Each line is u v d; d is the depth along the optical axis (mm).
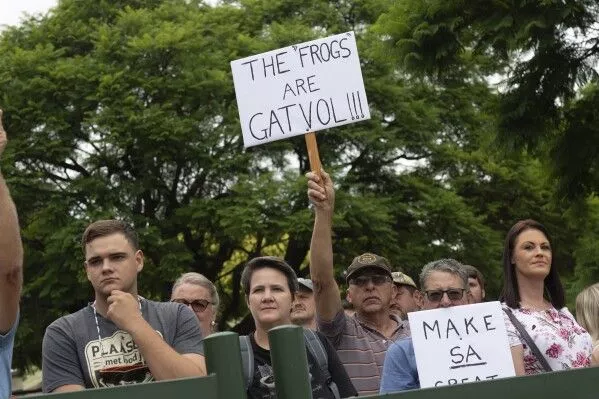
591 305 5152
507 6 10398
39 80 21281
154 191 22391
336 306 5496
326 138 22562
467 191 24031
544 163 11734
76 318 4324
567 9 10164
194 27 22625
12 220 3340
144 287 20562
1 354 3357
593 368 3090
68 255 20031
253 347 4633
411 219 22500
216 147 22188
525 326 4863
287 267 4781
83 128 21906
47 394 2623
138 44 21578
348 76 5402
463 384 3002
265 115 5426
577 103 11297
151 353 4012
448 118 24047
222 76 21812
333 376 4652
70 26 23797
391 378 4703
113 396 2672
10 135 21641
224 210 20594
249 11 25031
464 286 5168
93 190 21297
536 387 3053
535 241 4980
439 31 10648
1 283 3334
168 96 21828
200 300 5887
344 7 24531
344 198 20875
